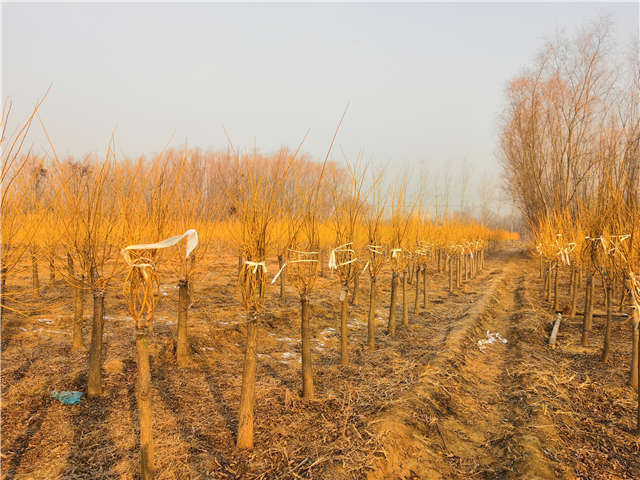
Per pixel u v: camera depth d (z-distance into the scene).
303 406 5.04
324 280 14.53
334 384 5.84
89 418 4.39
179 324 6.11
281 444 4.16
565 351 7.92
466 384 6.50
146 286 3.07
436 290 15.40
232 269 14.98
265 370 6.21
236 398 5.13
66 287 10.35
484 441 4.84
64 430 4.13
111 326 7.44
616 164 6.96
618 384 6.13
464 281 18.08
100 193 4.68
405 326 9.55
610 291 7.04
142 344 3.10
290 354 7.07
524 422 5.05
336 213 6.55
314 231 5.25
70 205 4.66
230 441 4.17
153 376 5.64
